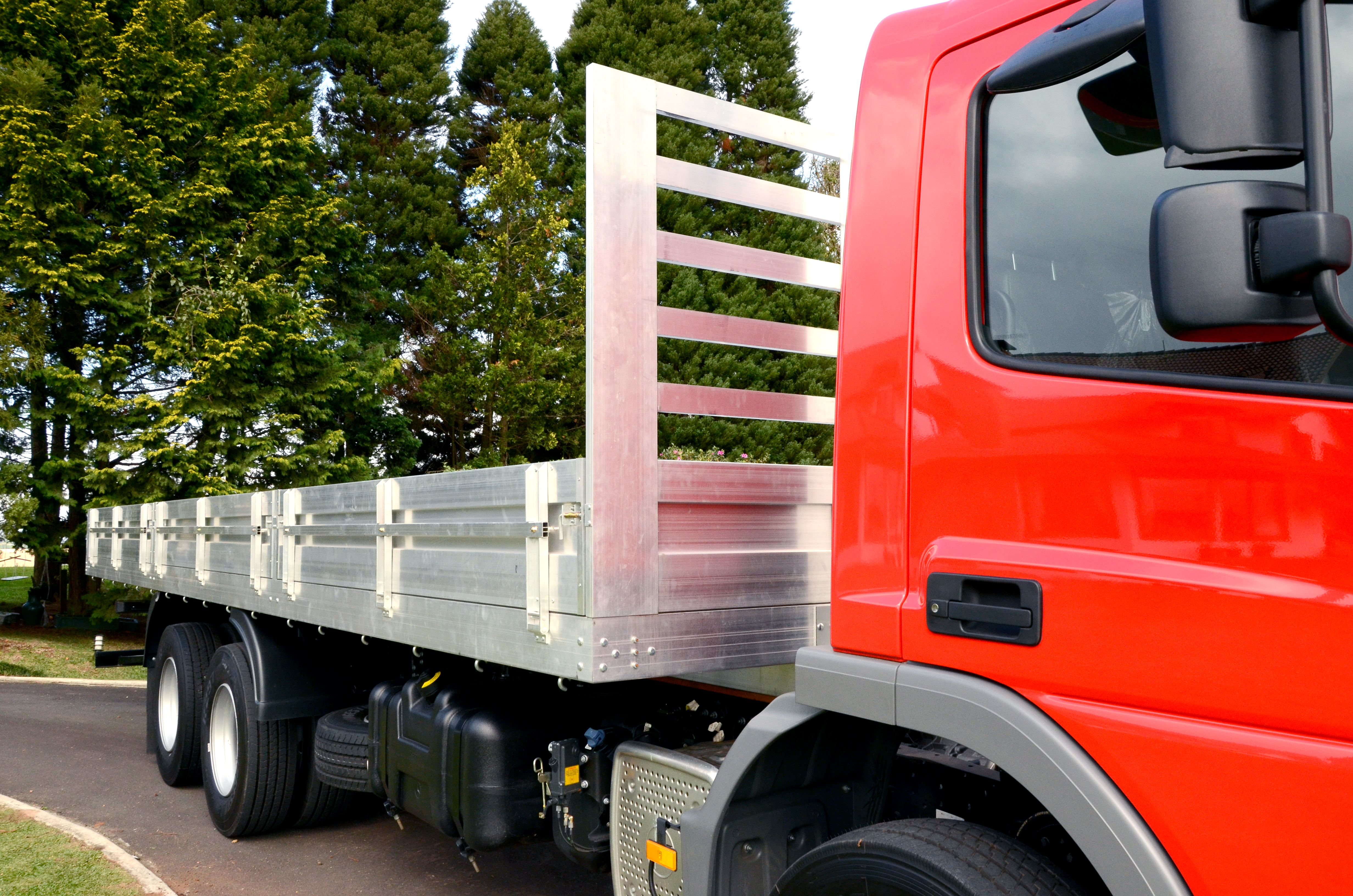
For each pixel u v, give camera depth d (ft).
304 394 58.44
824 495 9.08
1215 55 3.82
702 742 9.55
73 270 51.72
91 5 55.77
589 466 7.54
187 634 19.16
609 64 74.90
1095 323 5.34
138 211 54.19
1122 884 4.83
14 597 70.03
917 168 6.34
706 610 8.11
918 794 8.06
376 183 80.69
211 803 16.29
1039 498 5.43
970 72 6.15
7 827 16.88
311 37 84.12
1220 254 3.88
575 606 7.68
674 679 10.11
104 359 52.80
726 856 6.96
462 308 63.31
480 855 15.69
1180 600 4.77
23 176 50.88
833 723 6.87
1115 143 5.33
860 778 7.52
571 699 10.46
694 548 8.16
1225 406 4.75
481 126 90.38
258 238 58.80
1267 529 4.56
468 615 9.34
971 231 5.98
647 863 8.55
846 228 6.74
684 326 8.53
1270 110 3.79
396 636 10.77
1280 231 3.76
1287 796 4.36
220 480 52.60
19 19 54.24
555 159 82.02
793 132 9.51
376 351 67.46
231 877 14.76
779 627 8.56
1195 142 3.85
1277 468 4.55
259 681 14.96
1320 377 4.52
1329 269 3.72
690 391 8.53
